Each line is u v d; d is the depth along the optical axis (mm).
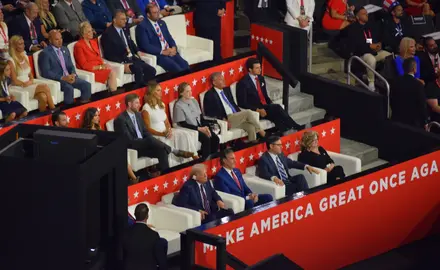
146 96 44594
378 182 41562
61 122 41719
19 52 44500
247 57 49156
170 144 44938
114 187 29969
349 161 44875
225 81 48531
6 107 42844
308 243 39781
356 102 49875
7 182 28375
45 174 28078
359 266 41781
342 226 40750
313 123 46531
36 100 44312
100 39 47750
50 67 45219
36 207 28375
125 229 30688
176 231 38531
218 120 46219
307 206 39281
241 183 41281
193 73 47125
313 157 44000
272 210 38125
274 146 42594
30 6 46969
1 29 46281
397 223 42875
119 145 29641
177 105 45594
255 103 47938
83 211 28203
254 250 37969
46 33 48000
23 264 28891
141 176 40344
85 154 29125
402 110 49969
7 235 28750
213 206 39781
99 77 46438
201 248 35938
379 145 49625
